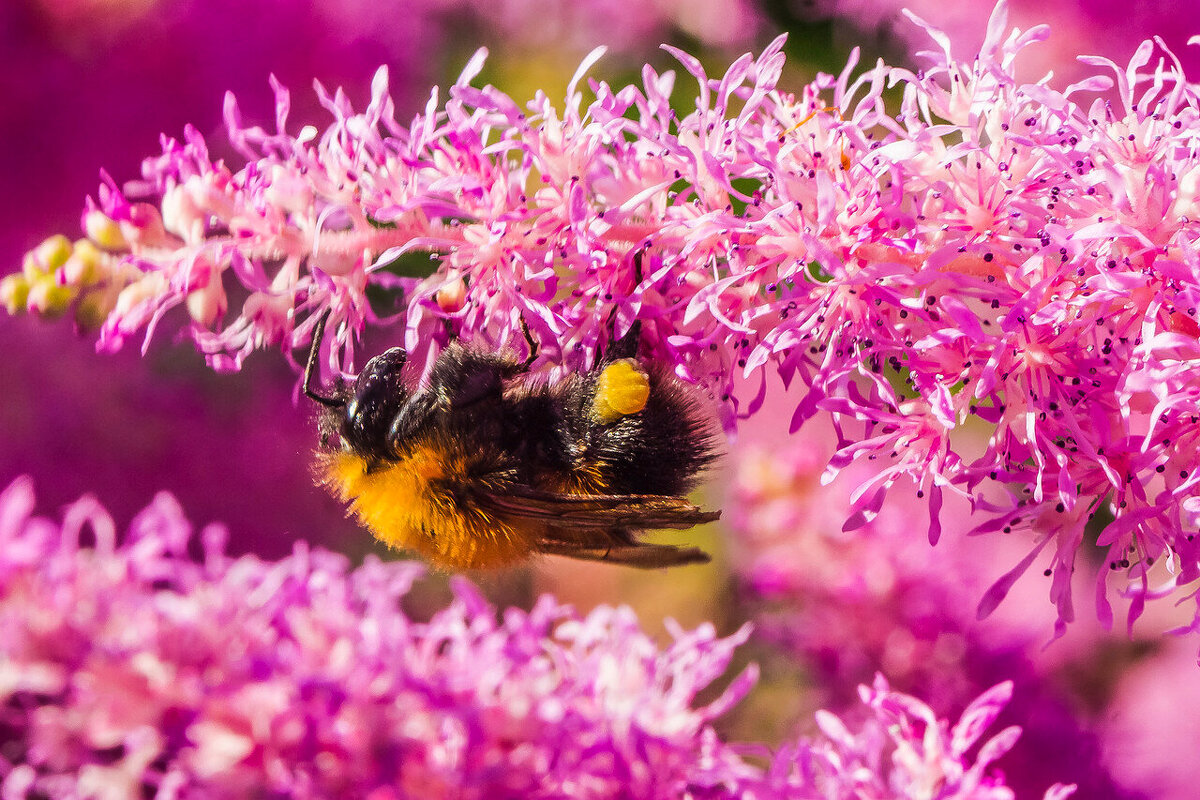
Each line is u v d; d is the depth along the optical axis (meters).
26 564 0.11
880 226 0.11
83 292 0.11
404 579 0.12
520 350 0.12
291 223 0.11
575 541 0.12
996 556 0.15
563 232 0.11
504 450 0.12
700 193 0.11
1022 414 0.11
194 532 0.15
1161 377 0.11
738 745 0.12
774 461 0.15
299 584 0.12
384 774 0.11
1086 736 0.14
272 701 0.11
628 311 0.11
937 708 0.14
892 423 0.11
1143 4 0.15
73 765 0.11
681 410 0.12
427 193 0.11
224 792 0.11
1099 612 0.11
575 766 0.12
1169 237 0.11
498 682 0.12
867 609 0.14
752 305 0.11
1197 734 0.15
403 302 0.12
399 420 0.12
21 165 0.15
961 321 0.11
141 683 0.11
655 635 0.15
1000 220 0.11
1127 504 0.11
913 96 0.11
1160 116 0.11
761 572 0.14
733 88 0.11
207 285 0.11
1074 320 0.11
